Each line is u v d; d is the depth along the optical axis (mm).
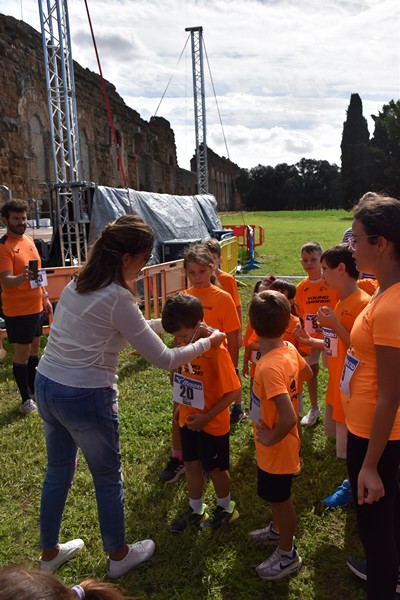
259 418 2719
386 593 2141
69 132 13422
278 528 2883
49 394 2457
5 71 21500
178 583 2729
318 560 2895
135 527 3188
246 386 5648
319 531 3133
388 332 1901
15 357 5031
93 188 10383
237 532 3129
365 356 2115
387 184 59844
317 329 4301
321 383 5660
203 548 2965
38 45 24500
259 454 2742
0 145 21172
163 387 5656
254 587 2684
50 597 909
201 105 25125
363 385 2129
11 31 22094
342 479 3686
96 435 2482
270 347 2744
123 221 2477
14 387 5762
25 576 945
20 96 22781
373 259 2000
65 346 2441
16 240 4984
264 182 104250
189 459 3105
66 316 2443
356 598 2607
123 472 3846
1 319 7180
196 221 13961
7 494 3613
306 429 4496
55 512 2713
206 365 3025
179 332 2883
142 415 4855
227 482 3172
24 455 4160
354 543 3021
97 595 1166
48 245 11266
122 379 5918
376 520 2137
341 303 3156
